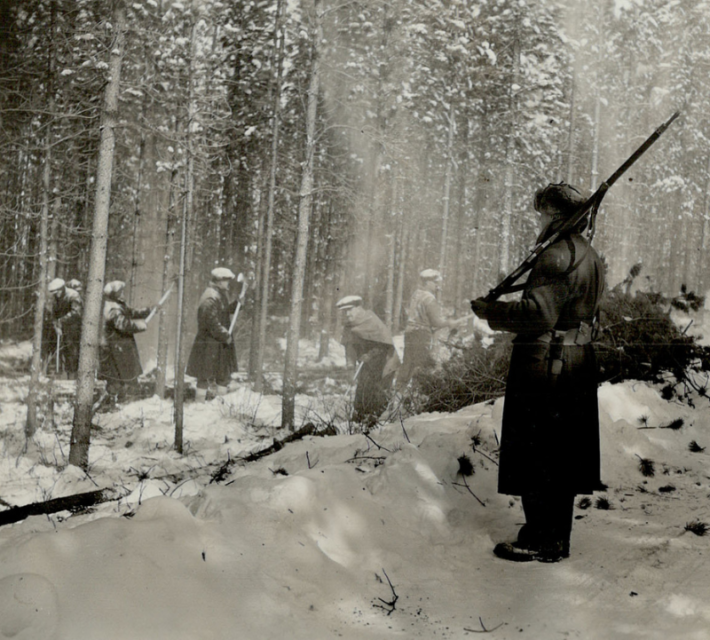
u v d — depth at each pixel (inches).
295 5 540.1
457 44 652.1
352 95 517.0
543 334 127.6
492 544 131.2
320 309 679.7
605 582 110.0
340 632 96.2
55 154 441.4
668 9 997.8
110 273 682.8
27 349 532.1
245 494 128.3
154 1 358.0
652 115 1016.9
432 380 269.1
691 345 216.7
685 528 131.6
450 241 843.4
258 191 665.0
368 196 565.9
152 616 89.5
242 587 100.4
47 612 84.9
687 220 1093.1
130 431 349.7
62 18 334.3
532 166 787.4
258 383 426.6
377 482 142.9
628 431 176.1
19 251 484.4
